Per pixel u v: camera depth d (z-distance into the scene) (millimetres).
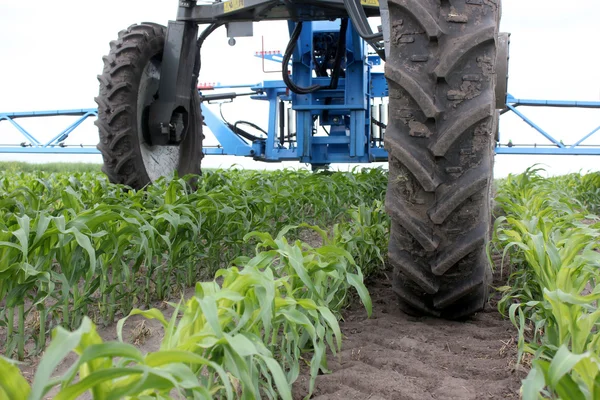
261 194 4254
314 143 8039
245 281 1606
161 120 4934
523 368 2143
